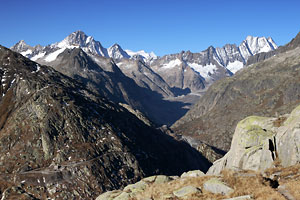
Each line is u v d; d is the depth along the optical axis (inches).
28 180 4852.4
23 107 6486.2
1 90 7386.8
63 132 6023.6
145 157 6422.2
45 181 4854.8
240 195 997.8
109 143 6205.7
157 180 1486.2
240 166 1423.5
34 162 5374.0
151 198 1190.3
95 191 4918.8
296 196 919.7
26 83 7273.6
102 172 5310.0
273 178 1151.6
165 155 7185.0
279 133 1343.5
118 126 7155.5
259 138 1441.9
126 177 5536.4
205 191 1121.4
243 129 1547.7
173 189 1218.0
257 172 1206.9
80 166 5255.9
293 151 1208.8
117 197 1304.1
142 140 7229.3
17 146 5684.1
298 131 1220.5
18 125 6092.5
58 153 5556.1
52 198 4601.4
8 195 4175.7
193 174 1455.5
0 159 5428.2
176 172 6712.6
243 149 1470.2
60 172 5054.1
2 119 6565.0
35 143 5684.1
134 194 1304.1
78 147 5802.2
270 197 926.4
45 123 5999.0
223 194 1051.9
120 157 5925.2
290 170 1148.5
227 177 1150.3
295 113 1400.1
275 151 1318.9
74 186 4879.4
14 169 5187.0
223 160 1704.0
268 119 1605.6
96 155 5708.7
